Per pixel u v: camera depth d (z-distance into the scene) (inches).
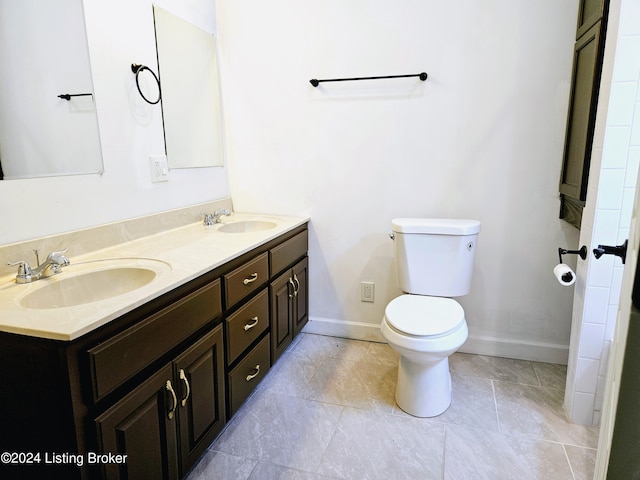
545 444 64.9
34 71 54.0
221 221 91.4
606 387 20.2
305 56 92.0
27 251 53.1
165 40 78.4
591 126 64.4
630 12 55.0
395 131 90.3
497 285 90.7
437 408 72.1
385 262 97.1
